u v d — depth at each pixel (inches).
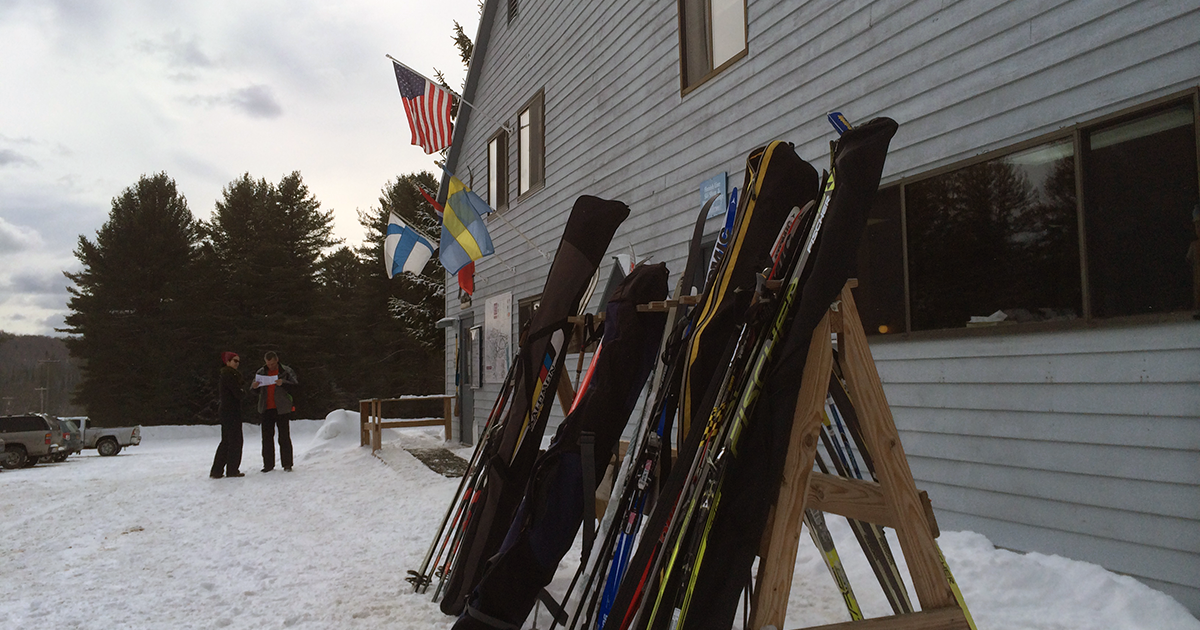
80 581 154.3
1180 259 114.1
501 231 422.0
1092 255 126.4
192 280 1341.0
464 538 120.3
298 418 1333.7
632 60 287.7
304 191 1501.0
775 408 72.3
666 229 261.1
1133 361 119.5
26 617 129.6
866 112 177.3
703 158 241.4
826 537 93.1
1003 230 143.1
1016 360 139.2
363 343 1360.7
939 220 157.3
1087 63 128.3
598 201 126.5
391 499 250.8
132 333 1289.4
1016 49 141.3
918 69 163.3
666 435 91.5
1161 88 116.7
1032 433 135.8
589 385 109.2
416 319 981.2
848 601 92.4
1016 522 138.4
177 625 123.1
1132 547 119.0
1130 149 121.7
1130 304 120.8
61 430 629.6
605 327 112.0
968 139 150.9
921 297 160.9
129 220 1341.0
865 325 175.3
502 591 98.3
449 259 349.1
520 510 105.2
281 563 164.1
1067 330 129.6
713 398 77.1
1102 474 124.0
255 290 1364.4
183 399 1268.5
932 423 156.6
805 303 72.1
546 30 368.8
